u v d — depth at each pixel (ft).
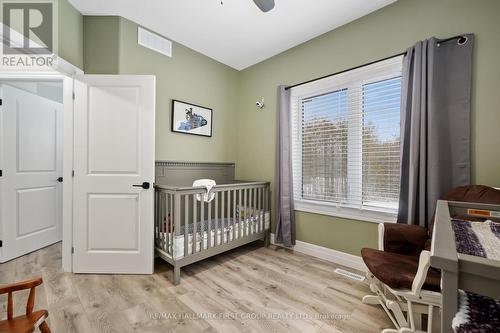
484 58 5.24
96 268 6.74
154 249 7.26
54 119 9.35
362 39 7.23
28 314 3.35
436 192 5.41
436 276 4.16
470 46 5.29
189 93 9.26
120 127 6.72
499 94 5.08
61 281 6.33
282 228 9.01
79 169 6.63
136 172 6.79
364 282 6.55
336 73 7.76
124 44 7.36
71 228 6.79
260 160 10.24
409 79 6.03
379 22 6.88
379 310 5.28
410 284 4.03
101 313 5.02
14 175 7.89
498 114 5.09
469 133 5.32
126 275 6.76
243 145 10.95
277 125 9.28
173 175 8.75
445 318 1.96
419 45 5.75
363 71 7.23
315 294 5.92
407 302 4.36
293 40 8.62
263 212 9.36
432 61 5.52
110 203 6.73
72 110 6.63
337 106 8.03
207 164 9.89
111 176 6.70
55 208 9.40
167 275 6.82
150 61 8.04
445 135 5.49
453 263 1.89
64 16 6.41
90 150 6.66
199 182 8.11
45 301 5.41
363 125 7.39
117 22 7.23
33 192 8.53
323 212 8.21
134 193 6.77
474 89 5.34
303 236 8.83
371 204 7.23
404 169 6.12
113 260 6.75
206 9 6.96
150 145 6.80
